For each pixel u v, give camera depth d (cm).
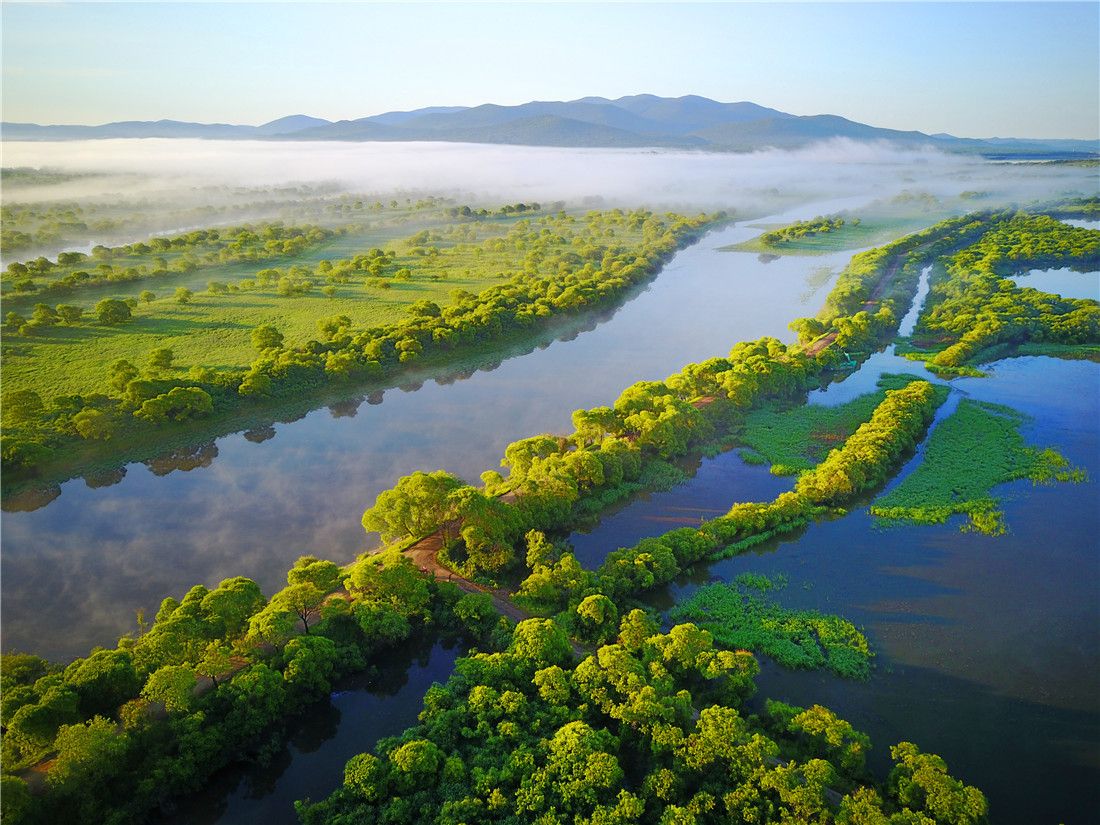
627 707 7650
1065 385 18175
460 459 15238
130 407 15838
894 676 9050
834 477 12631
